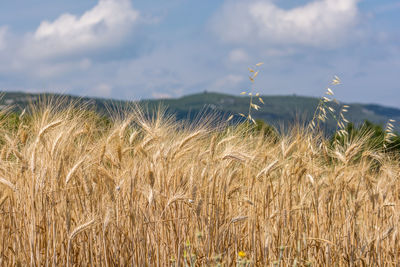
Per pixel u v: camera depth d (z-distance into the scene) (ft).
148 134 15.67
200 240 15.98
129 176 15.43
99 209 14.49
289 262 16.98
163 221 15.11
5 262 14.21
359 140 20.25
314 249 18.69
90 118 15.31
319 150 20.15
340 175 19.19
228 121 16.55
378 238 18.81
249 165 18.08
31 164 13.57
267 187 18.04
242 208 18.17
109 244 14.89
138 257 14.79
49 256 14.23
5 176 14.48
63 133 14.33
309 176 18.30
